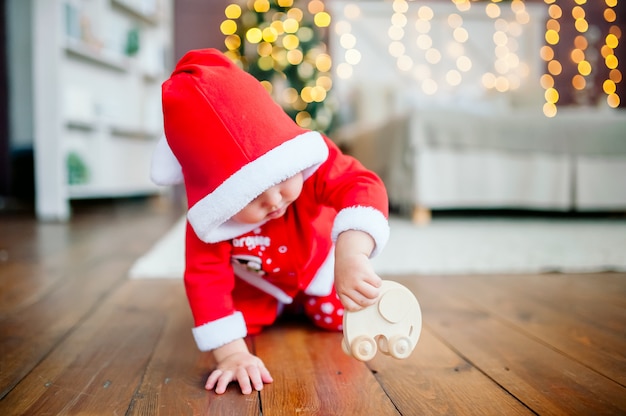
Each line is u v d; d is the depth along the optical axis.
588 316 0.91
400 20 4.30
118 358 0.71
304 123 3.68
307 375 0.64
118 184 3.49
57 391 0.59
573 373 0.64
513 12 4.40
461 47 4.39
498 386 0.60
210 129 0.58
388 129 2.83
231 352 0.66
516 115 2.64
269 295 0.82
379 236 0.60
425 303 1.01
